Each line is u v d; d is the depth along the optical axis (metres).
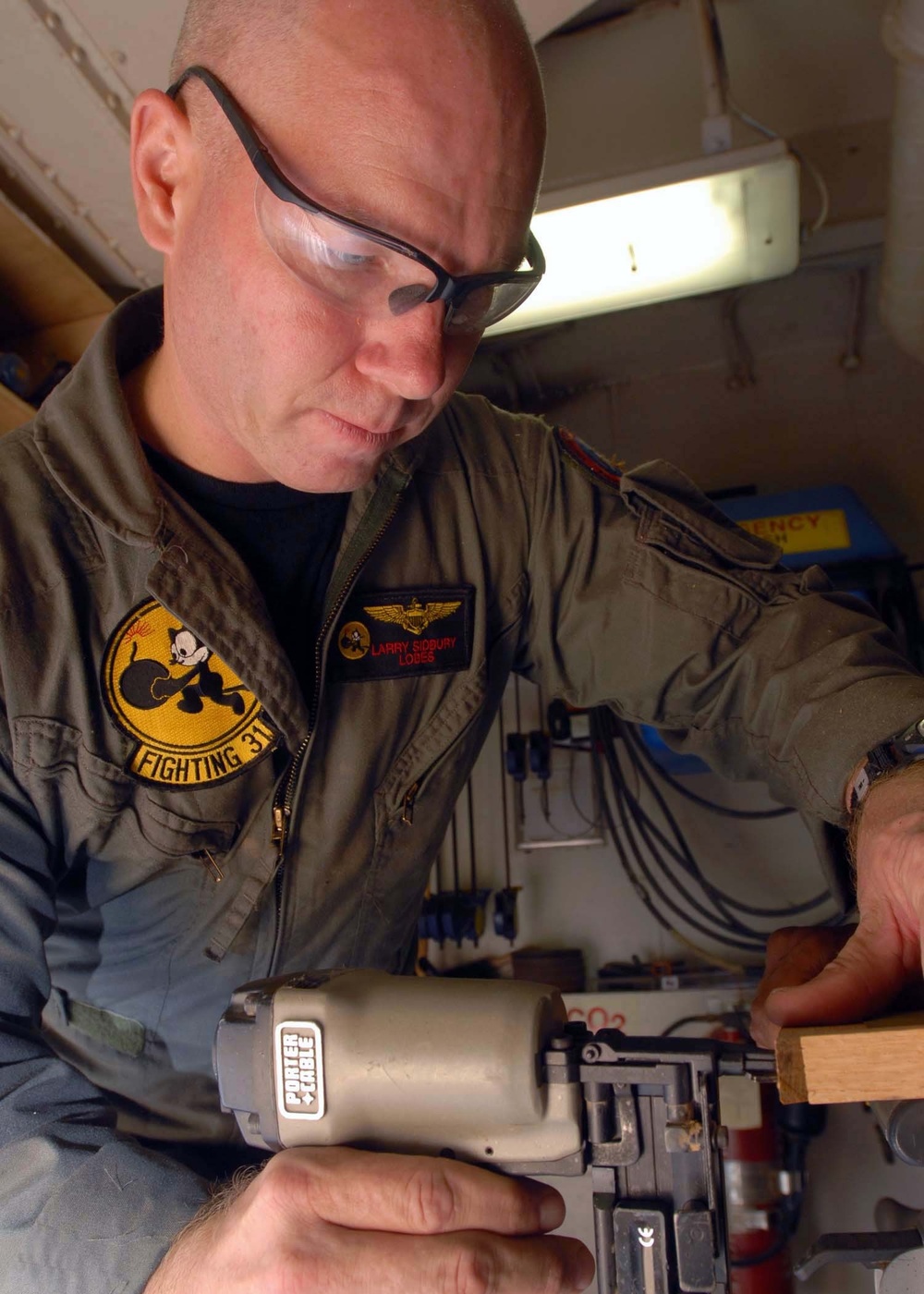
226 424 0.86
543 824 2.58
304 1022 0.69
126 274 2.23
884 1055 0.55
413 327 0.76
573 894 2.57
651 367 2.75
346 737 1.01
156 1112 1.02
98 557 0.92
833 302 2.55
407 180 0.71
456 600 1.08
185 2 1.56
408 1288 0.60
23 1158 0.74
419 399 0.80
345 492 0.95
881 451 2.58
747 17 2.20
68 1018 1.03
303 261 0.73
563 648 1.16
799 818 2.46
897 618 2.20
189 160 0.81
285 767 0.97
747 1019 1.27
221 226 0.77
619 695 1.12
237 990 0.75
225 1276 0.62
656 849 2.45
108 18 1.58
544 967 2.44
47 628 0.89
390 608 1.05
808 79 2.26
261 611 0.92
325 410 0.79
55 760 0.89
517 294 0.85
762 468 2.65
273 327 0.76
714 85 1.89
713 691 1.04
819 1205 2.14
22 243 1.89
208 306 0.80
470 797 2.66
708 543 1.08
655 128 2.30
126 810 0.93
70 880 0.98
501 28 0.75
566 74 2.34
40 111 1.76
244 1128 0.73
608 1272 0.67
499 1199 0.63
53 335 2.14
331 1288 0.60
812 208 2.35
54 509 0.92
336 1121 0.68
